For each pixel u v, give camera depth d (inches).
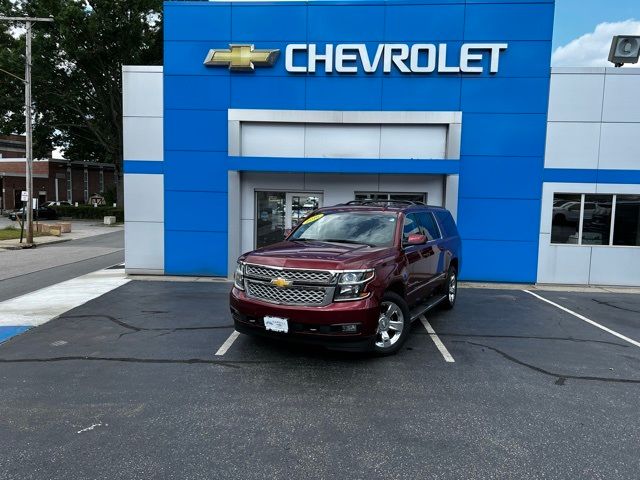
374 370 206.7
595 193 422.9
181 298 354.6
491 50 410.9
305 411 165.8
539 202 423.5
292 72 427.8
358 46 420.5
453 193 424.5
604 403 176.4
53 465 130.7
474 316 311.3
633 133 415.8
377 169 418.3
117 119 1492.4
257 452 138.5
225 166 438.9
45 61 1366.9
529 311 328.2
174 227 446.6
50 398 175.0
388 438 147.6
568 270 431.2
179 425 154.7
